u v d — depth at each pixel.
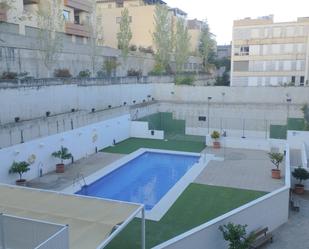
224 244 11.93
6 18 30.67
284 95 35.66
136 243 12.09
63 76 31.45
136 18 58.38
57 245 7.02
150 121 35.62
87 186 18.66
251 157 24.55
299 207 15.88
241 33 55.69
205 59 69.12
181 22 55.38
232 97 37.50
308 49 52.47
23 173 18.70
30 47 29.12
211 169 21.67
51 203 9.79
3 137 18.91
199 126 36.41
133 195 18.48
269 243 12.82
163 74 49.09
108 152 25.98
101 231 8.30
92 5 45.66
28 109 24.17
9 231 8.05
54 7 32.75
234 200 16.34
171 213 14.84
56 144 21.45
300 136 25.59
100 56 39.78
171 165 24.09
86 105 30.47
